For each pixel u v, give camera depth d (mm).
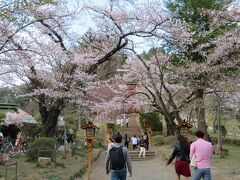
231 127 41094
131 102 31031
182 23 21656
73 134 34000
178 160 11672
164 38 21828
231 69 22922
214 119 40250
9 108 29531
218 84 22516
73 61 21938
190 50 23297
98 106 27953
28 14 12773
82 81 23391
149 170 20578
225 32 21688
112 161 9359
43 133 22844
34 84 22469
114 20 21359
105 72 35406
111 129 36062
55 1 12531
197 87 23125
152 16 21047
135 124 50938
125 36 21734
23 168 16812
